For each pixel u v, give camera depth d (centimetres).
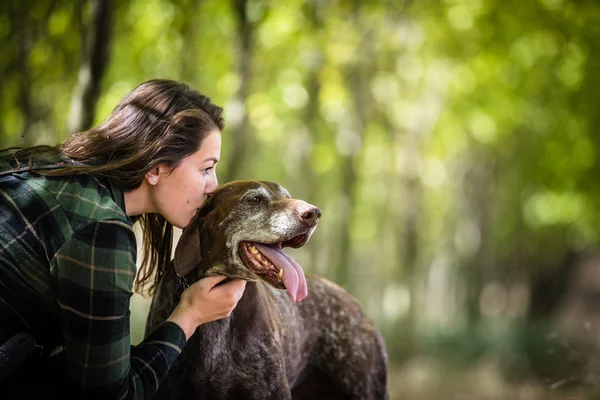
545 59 2239
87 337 387
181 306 440
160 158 426
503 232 3669
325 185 3133
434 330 2531
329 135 2591
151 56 1733
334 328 596
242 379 499
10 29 1193
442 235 4034
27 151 419
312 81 2166
